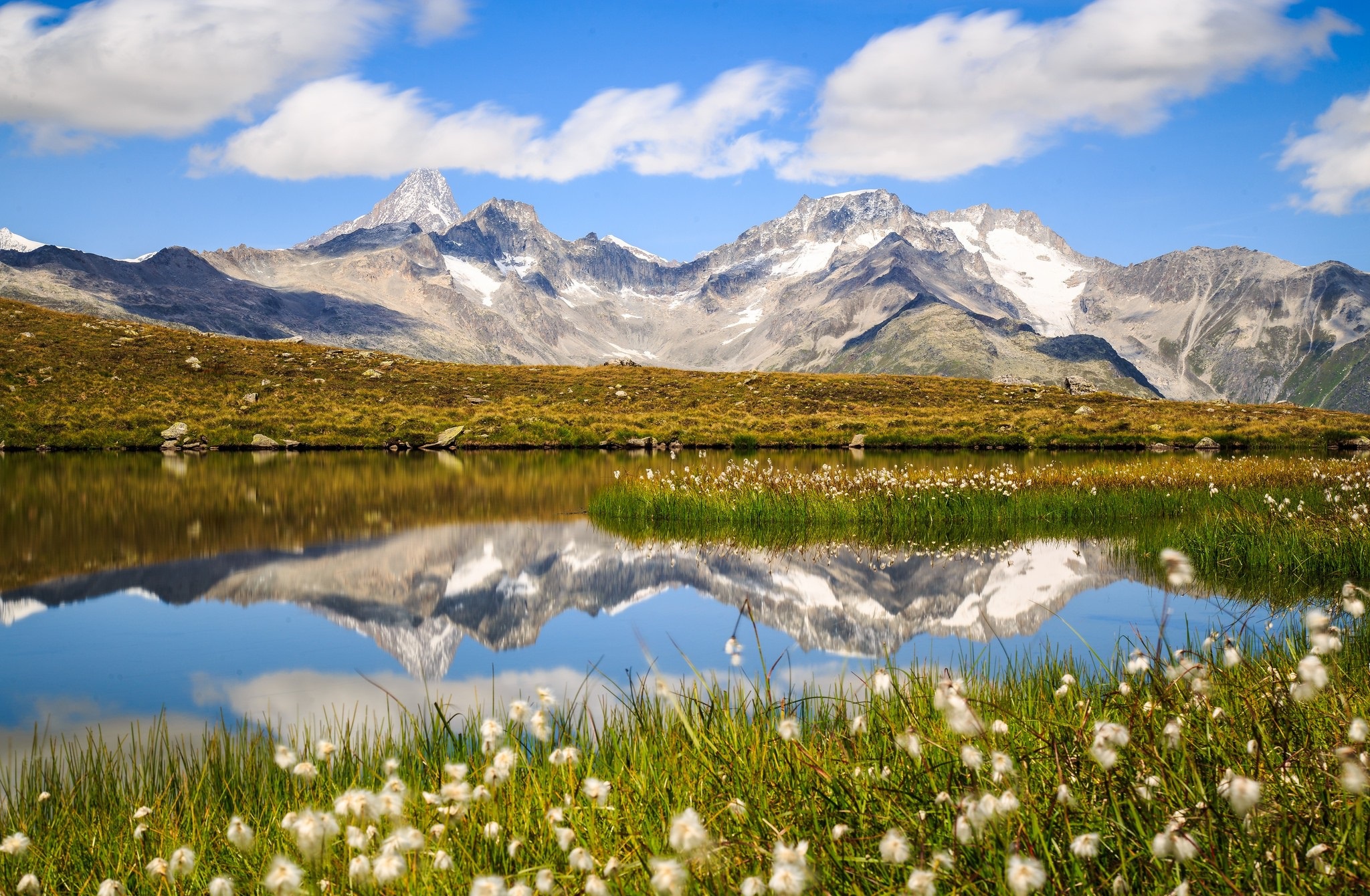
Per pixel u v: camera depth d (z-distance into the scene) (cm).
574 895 401
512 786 504
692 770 567
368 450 5291
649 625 1262
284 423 5562
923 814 429
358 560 1797
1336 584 1448
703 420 6506
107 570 1700
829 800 478
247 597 1469
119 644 1187
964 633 1190
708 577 1605
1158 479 2748
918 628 1216
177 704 936
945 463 4294
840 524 2250
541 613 1345
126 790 668
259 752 727
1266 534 1675
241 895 488
